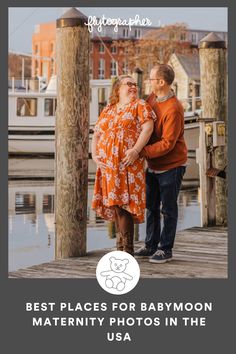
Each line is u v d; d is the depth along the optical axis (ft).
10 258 27.61
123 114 22.12
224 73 30.71
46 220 34.86
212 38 30.66
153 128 22.39
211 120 29.40
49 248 29.30
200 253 24.64
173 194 22.95
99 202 22.68
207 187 29.35
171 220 23.24
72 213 24.50
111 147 21.99
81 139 24.40
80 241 24.66
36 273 22.49
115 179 21.95
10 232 32.07
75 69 24.22
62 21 24.25
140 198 22.18
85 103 24.40
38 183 44.75
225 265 23.18
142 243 26.05
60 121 24.41
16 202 39.24
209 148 29.35
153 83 22.71
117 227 22.72
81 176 24.50
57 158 24.59
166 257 23.40
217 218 30.17
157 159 22.85
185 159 23.00
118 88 22.39
